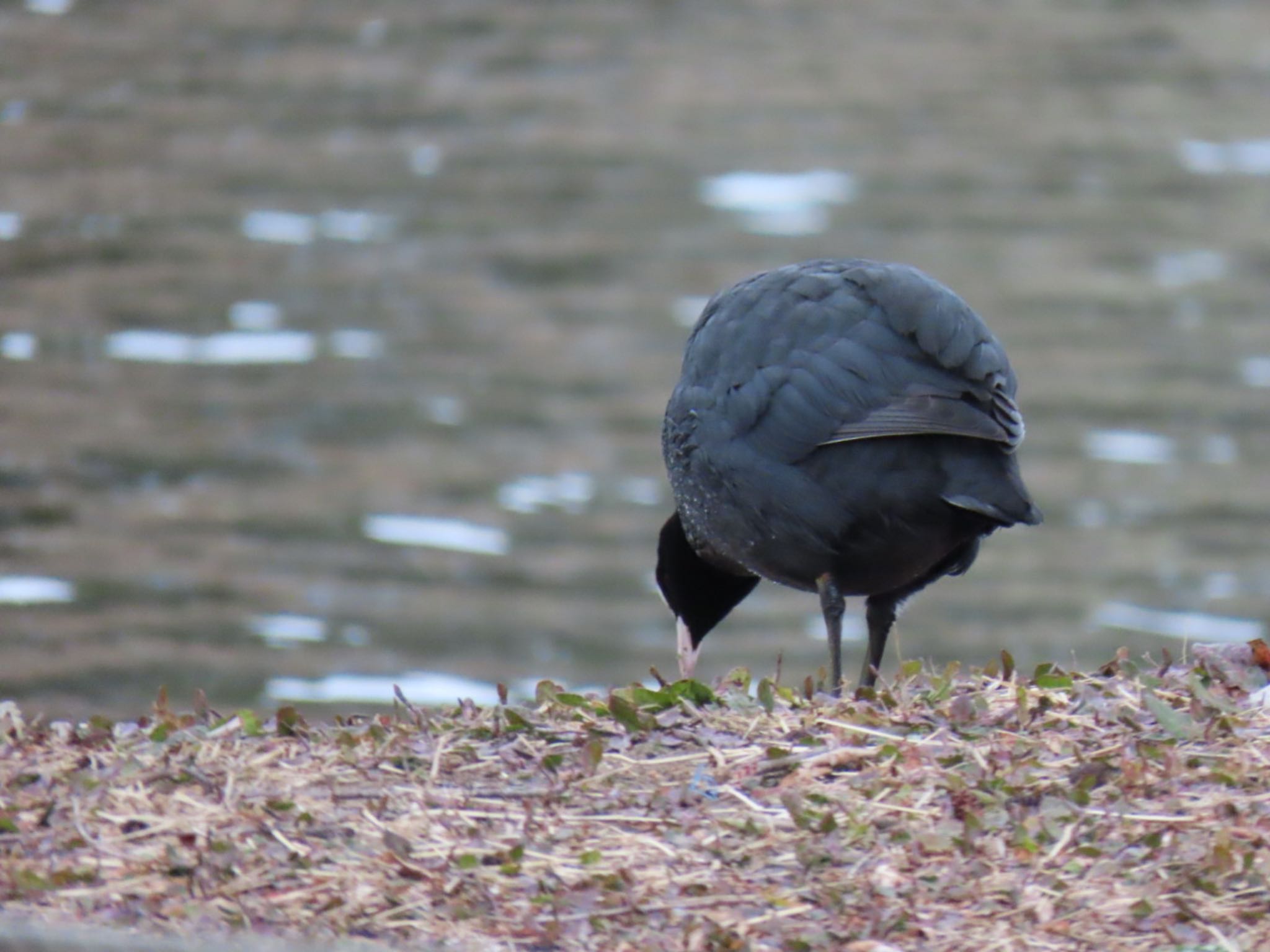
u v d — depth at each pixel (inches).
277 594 711.7
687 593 349.4
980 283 1122.7
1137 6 1670.8
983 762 226.1
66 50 1497.3
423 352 1010.1
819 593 282.0
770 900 198.2
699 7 1608.0
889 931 191.9
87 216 1192.2
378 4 1624.0
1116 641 698.8
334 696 612.4
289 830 214.2
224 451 880.3
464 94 1424.7
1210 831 208.8
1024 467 895.7
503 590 732.0
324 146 1339.8
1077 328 1055.0
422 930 195.0
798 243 1175.0
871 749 229.9
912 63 1518.2
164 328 1027.9
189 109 1392.7
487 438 909.8
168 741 241.0
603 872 204.5
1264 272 1154.0
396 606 708.7
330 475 853.8
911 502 267.1
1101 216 1235.9
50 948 188.2
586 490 848.3
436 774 228.2
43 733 249.6
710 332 290.8
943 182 1285.7
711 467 286.7
